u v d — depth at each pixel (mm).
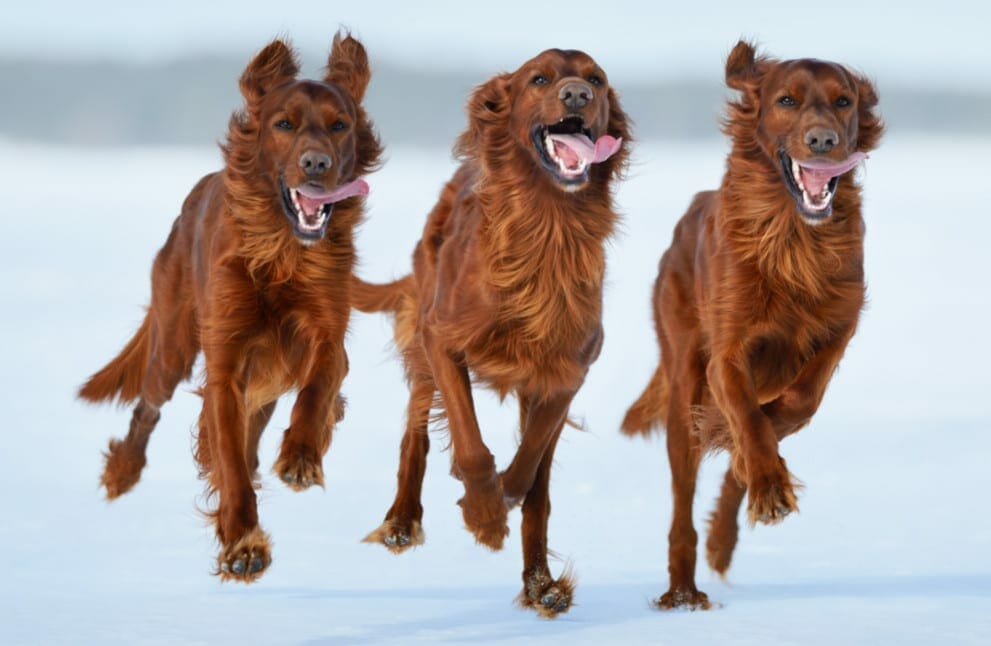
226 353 9375
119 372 12039
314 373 9297
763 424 9094
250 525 8664
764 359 9820
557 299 9133
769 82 9531
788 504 8680
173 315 10789
